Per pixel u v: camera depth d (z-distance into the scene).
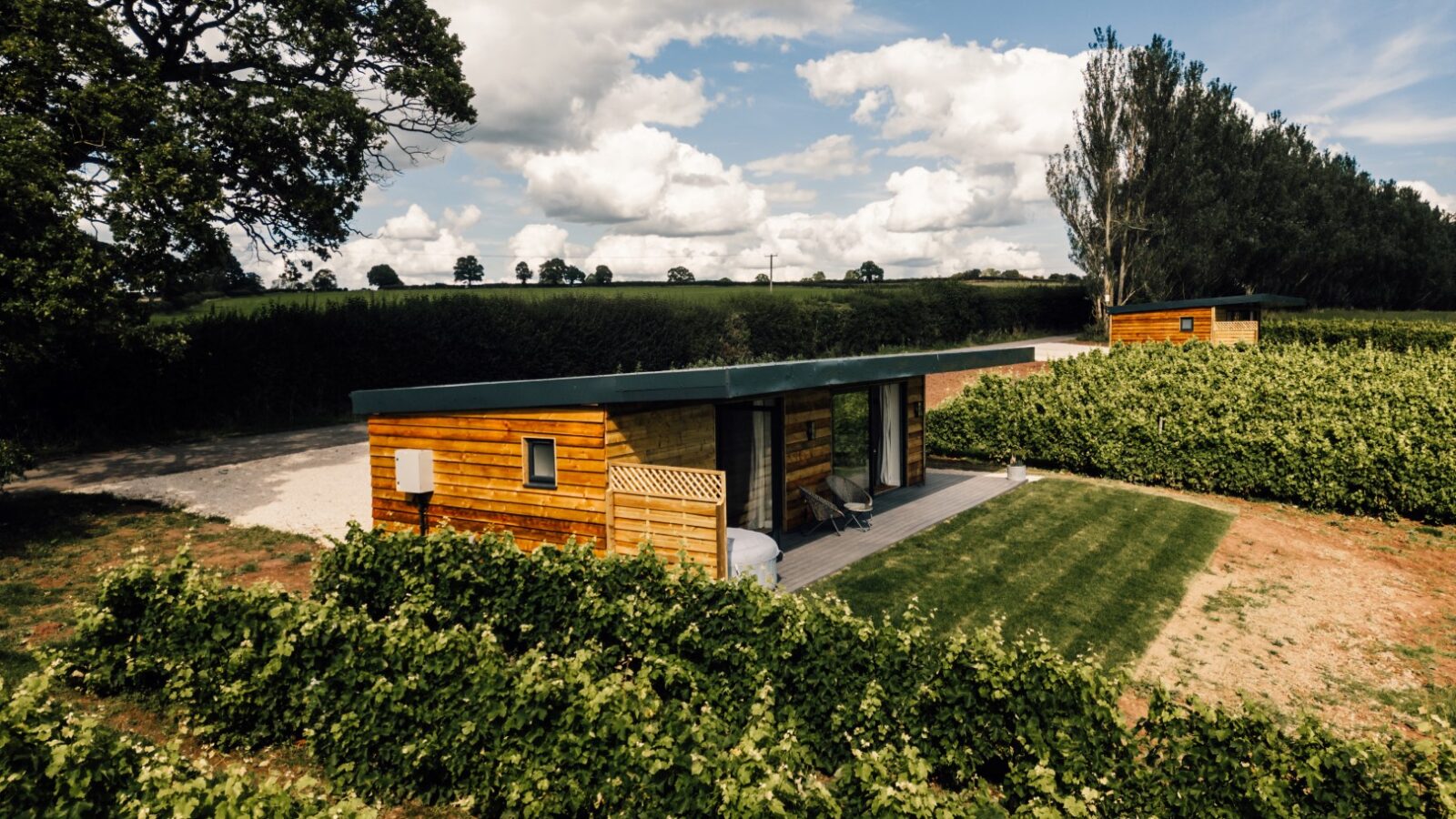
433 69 21.30
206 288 33.22
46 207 13.03
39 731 4.85
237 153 18.08
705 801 4.82
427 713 5.96
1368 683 8.47
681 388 9.27
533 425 10.72
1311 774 4.84
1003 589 10.48
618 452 10.32
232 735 6.80
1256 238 45.91
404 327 26.02
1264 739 5.20
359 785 6.21
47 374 19.00
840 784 5.04
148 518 13.51
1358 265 58.22
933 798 4.63
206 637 7.13
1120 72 42.25
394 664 6.37
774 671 6.70
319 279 40.06
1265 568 11.69
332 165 19.73
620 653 7.50
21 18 14.12
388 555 9.02
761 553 9.92
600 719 5.43
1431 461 13.54
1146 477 16.38
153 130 15.45
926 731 6.14
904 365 12.28
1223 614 10.05
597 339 30.80
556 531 10.69
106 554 11.62
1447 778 4.75
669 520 9.70
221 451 19.12
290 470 17.12
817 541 12.55
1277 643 9.30
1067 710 5.84
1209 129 45.25
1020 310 49.19
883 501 15.02
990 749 6.03
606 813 5.20
